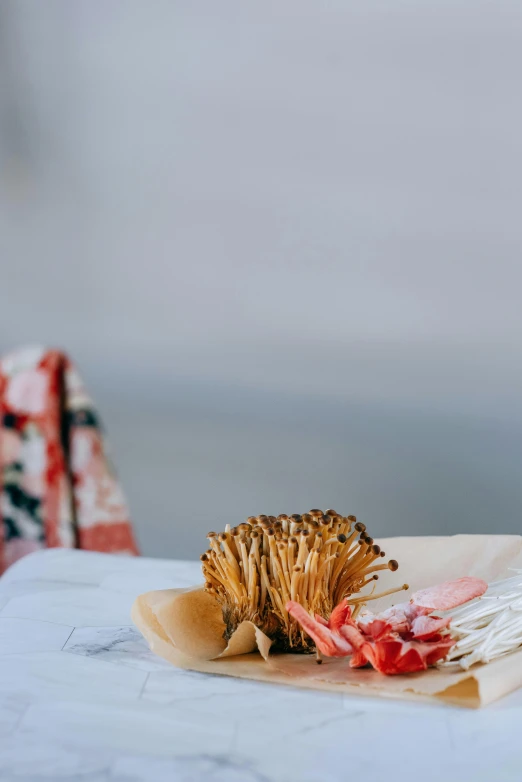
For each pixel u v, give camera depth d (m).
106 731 0.81
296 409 3.96
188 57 5.34
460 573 1.02
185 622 0.93
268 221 5.27
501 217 4.99
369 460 3.56
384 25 5.14
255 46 5.29
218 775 0.77
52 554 1.16
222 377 4.37
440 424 3.74
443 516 3.20
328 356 4.55
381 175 5.17
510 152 5.00
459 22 5.03
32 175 5.45
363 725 0.83
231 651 0.91
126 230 5.39
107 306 5.26
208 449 3.66
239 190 5.30
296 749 0.80
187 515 3.18
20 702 0.85
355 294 5.13
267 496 3.29
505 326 4.80
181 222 5.37
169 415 3.99
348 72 5.16
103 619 0.99
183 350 4.75
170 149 5.36
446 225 5.07
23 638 0.95
